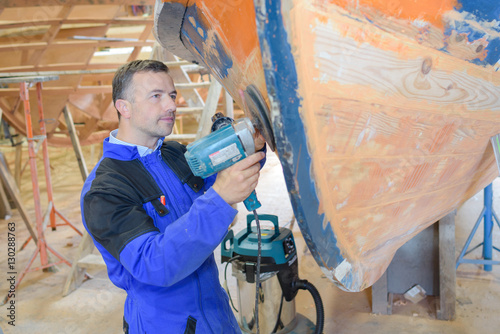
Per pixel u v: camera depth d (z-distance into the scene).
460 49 0.94
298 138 0.82
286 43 0.73
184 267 0.98
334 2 0.76
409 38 0.88
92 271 3.26
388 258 1.46
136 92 1.18
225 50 1.00
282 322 2.10
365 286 1.33
